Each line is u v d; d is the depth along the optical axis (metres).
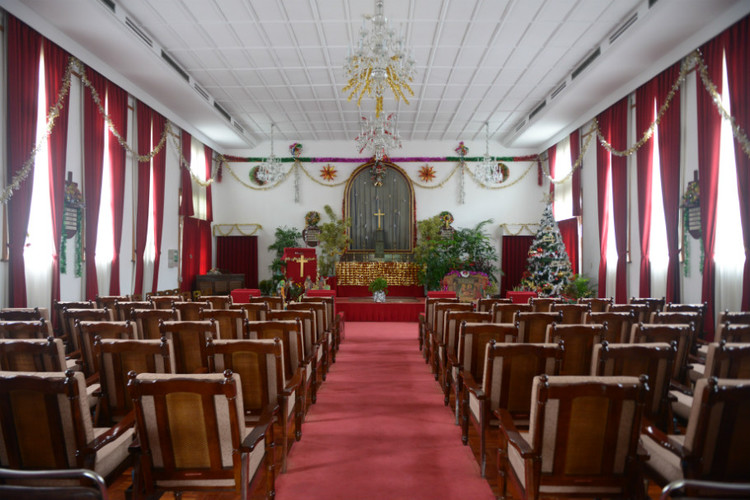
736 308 6.96
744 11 6.43
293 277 12.32
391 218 15.89
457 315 4.63
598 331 3.38
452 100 12.04
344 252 15.59
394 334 9.16
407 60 6.65
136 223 10.23
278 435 4.01
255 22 7.96
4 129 6.52
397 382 5.63
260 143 16.02
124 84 9.48
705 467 2.10
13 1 6.45
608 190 11.10
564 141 13.70
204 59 9.52
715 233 7.12
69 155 8.06
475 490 3.04
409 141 15.98
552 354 2.95
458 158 15.85
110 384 2.94
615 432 2.16
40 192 7.20
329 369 6.28
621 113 10.18
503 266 15.58
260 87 11.14
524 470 2.36
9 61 6.44
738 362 2.86
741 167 6.48
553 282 11.44
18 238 6.55
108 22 7.19
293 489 3.05
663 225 8.99
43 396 2.14
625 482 2.22
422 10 7.58
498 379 3.08
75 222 8.11
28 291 7.02
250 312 5.12
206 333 3.66
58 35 7.39
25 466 2.21
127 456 2.63
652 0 6.95
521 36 8.44
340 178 15.92
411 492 3.01
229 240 15.54
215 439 2.21
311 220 15.60
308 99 12.04
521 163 15.82
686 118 8.12
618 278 10.43
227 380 2.11
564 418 2.14
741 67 6.47
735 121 6.55
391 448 3.70
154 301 6.06
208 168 14.62
